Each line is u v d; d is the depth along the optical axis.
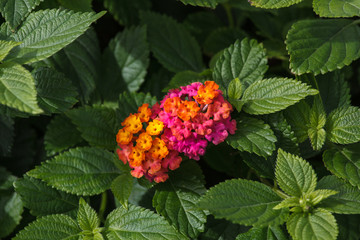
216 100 0.41
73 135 0.47
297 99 0.41
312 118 0.43
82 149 0.43
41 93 0.43
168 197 0.42
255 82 0.42
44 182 0.43
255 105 0.42
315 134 0.43
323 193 0.40
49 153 0.46
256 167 0.43
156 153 0.40
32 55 0.41
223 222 0.44
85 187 0.42
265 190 0.41
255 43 0.44
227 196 0.40
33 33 0.41
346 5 0.42
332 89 0.45
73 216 0.44
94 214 0.42
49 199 0.43
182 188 0.42
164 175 0.41
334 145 0.43
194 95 0.41
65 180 0.42
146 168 0.41
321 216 0.40
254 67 0.44
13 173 0.48
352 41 0.43
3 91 0.39
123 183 0.42
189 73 0.47
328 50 0.43
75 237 0.42
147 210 0.42
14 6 0.41
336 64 0.42
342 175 0.42
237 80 0.42
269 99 0.41
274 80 0.42
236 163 0.46
